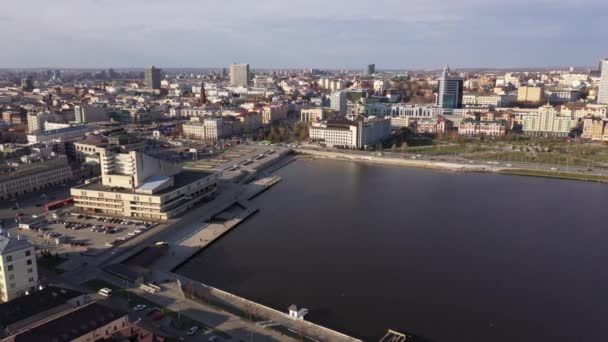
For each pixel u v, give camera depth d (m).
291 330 190.25
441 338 190.88
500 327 198.88
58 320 161.75
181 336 184.00
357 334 193.25
